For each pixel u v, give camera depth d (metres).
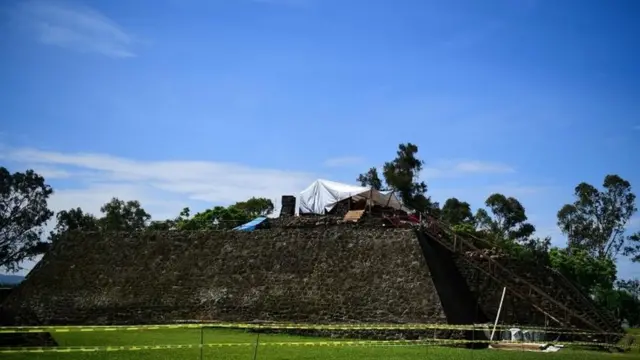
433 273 31.22
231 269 33.94
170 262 35.31
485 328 29.25
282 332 30.80
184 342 25.39
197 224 47.38
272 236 34.53
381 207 38.31
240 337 28.47
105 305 34.50
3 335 21.75
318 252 33.03
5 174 73.00
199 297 33.38
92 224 72.00
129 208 73.69
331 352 23.06
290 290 32.12
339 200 39.16
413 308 29.73
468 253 34.56
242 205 71.50
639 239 73.38
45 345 22.67
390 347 25.64
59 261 37.12
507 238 72.25
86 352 21.23
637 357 24.69
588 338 30.55
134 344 24.20
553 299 31.73
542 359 22.70
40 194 75.12
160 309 33.59
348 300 30.89
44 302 35.44
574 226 77.69
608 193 77.50
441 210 70.38
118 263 36.12
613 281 60.38
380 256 31.84
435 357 22.12
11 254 74.38
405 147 68.50
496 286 34.47
